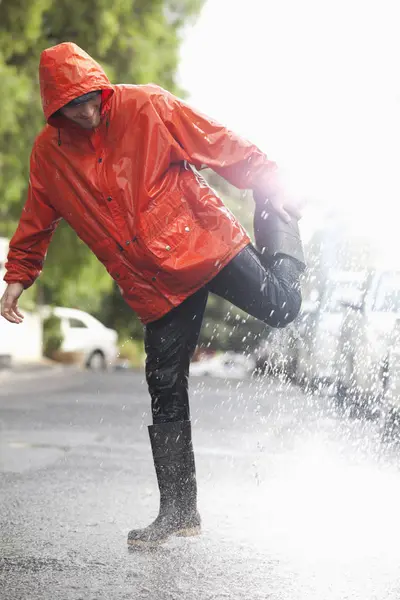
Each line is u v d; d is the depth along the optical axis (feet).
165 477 16.89
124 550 16.48
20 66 80.48
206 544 16.75
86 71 15.29
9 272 17.75
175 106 16.14
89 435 32.96
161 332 16.56
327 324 35.58
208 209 16.01
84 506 20.48
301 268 16.75
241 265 16.01
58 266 89.15
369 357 31.81
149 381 16.89
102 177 15.87
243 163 16.51
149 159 15.78
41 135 16.44
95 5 82.53
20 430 34.40
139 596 13.82
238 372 114.52
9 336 76.89
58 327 100.94
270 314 16.34
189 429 16.99
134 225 15.81
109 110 15.78
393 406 28.99
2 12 77.92
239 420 35.83
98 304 132.67
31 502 20.88
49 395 51.08
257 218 16.98
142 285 16.25
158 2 88.02
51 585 14.37
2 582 14.52
